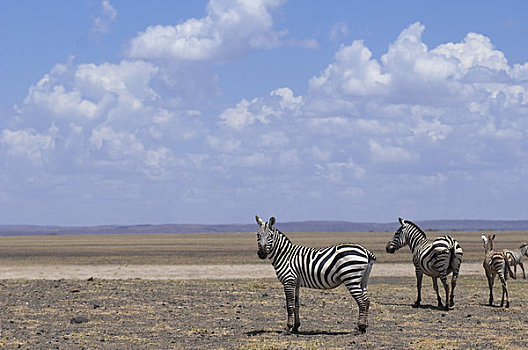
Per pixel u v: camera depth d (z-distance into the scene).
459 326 20.31
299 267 18.42
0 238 181.25
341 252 18.22
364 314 18.48
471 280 36.34
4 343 17.70
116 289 29.31
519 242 97.44
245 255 66.81
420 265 24.16
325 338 18.17
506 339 18.14
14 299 25.84
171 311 23.34
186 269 47.88
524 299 27.00
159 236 196.12
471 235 141.88
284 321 21.44
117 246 98.88
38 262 57.06
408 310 23.80
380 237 151.38
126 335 18.94
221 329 19.86
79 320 21.08
